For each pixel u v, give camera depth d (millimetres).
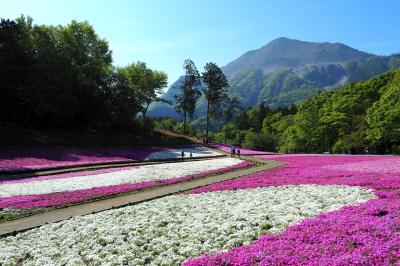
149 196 25219
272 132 143875
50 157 47438
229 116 121688
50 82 65688
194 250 12961
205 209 19562
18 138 56531
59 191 27562
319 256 10508
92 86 73562
